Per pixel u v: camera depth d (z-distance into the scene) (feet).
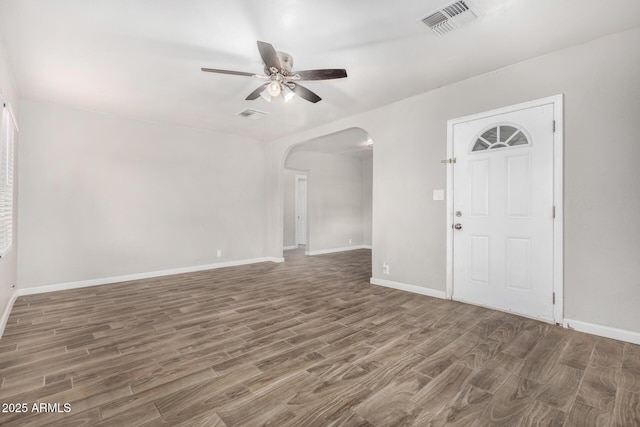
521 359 7.36
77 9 7.27
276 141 20.66
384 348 7.97
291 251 26.78
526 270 10.10
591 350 7.78
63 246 13.92
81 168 14.39
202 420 5.27
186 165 17.62
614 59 8.43
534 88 9.78
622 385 6.27
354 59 9.71
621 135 8.35
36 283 13.25
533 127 9.84
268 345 8.16
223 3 7.07
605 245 8.61
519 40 8.70
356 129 18.25
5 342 8.32
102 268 14.92
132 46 8.96
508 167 10.44
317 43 8.78
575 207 9.08
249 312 10.75
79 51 9.21
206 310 10.98
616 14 7.51
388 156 14.01
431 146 12.46
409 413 5.46
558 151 9.34
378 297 12.48
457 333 8.87
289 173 28.30
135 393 6.03
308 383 6.39
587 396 5.92
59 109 13.84
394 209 13.80
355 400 5.83
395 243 13.80
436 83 11.69
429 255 12.60
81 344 8.21
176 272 17.22
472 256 11.39
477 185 11.21
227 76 10.88
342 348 7.97
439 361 7.28
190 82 11.40
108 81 11.34
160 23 7.86
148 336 8.73
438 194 12.25
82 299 12.30
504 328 9.21
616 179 8.43
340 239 27.27
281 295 12.85
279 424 5.18
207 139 18.45
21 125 12.90
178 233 17.33
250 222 20.51
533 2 7.06
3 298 9.39
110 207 15.17
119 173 15.43
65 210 13.98
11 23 7.79
